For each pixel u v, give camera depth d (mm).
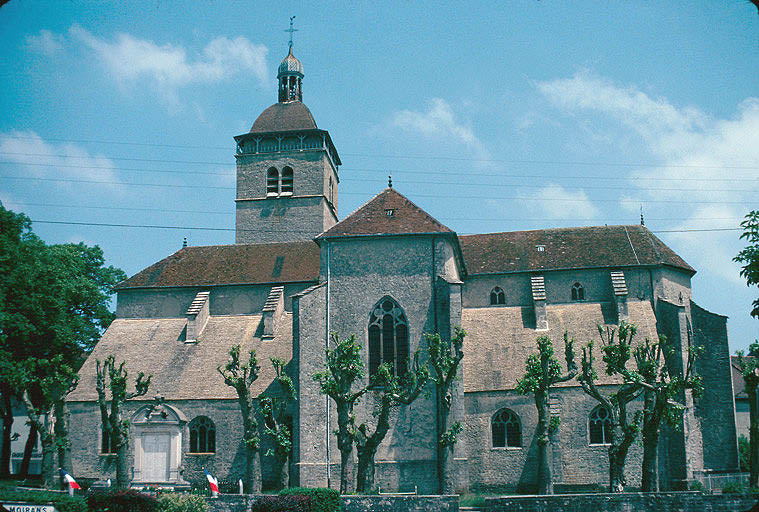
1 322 56281
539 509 40625
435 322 55406
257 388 59625
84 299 71500
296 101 85812
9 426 66500
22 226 61344
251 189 82062
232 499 41625
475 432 57062
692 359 48875
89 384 63062
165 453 58531
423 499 41750
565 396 56500
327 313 56500
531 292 65875
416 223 57750
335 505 41312
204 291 69312
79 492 50562
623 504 40125
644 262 64312
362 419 54219
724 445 60250
